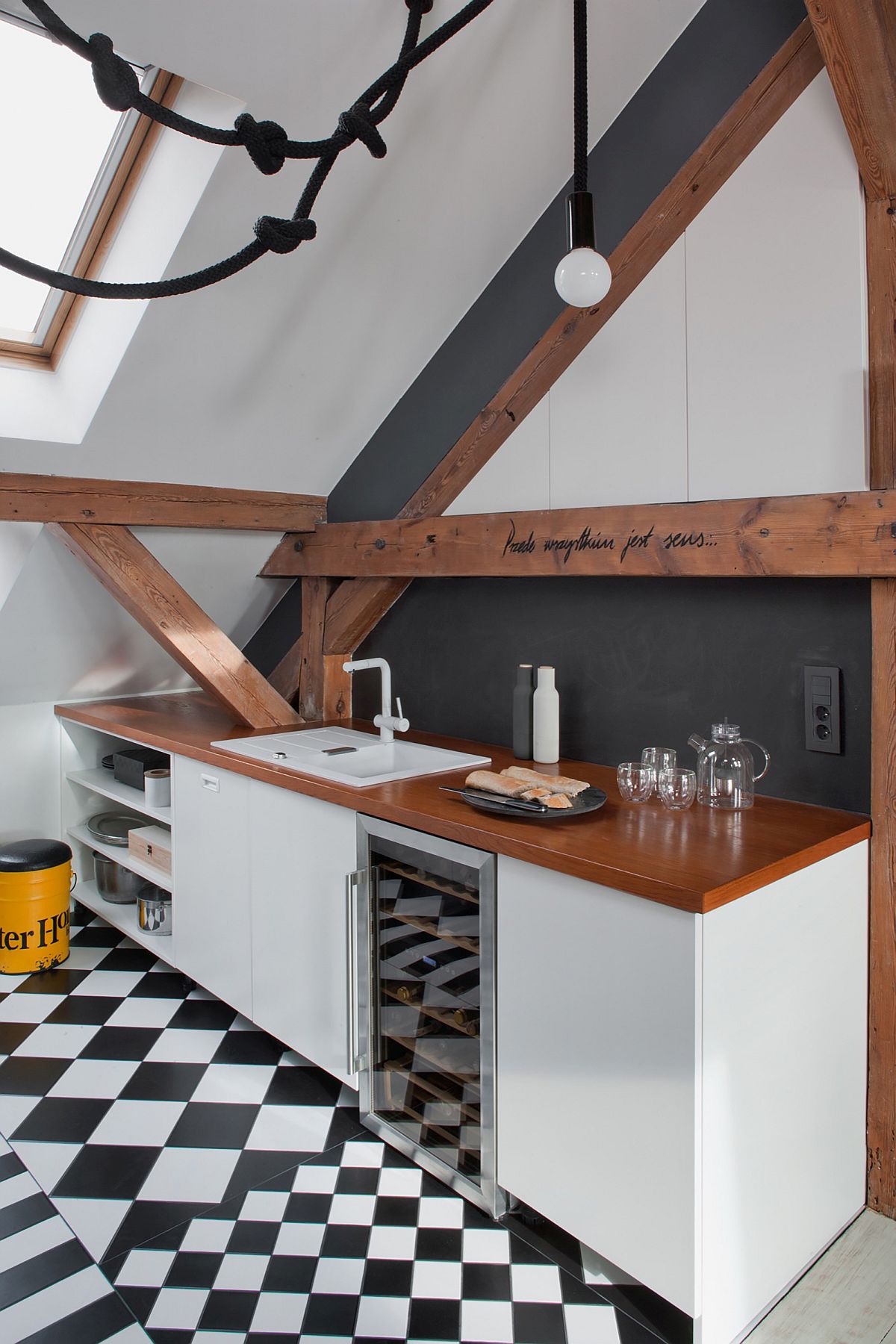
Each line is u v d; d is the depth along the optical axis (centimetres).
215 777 268
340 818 222
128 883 343
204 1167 208
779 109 184
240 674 307
